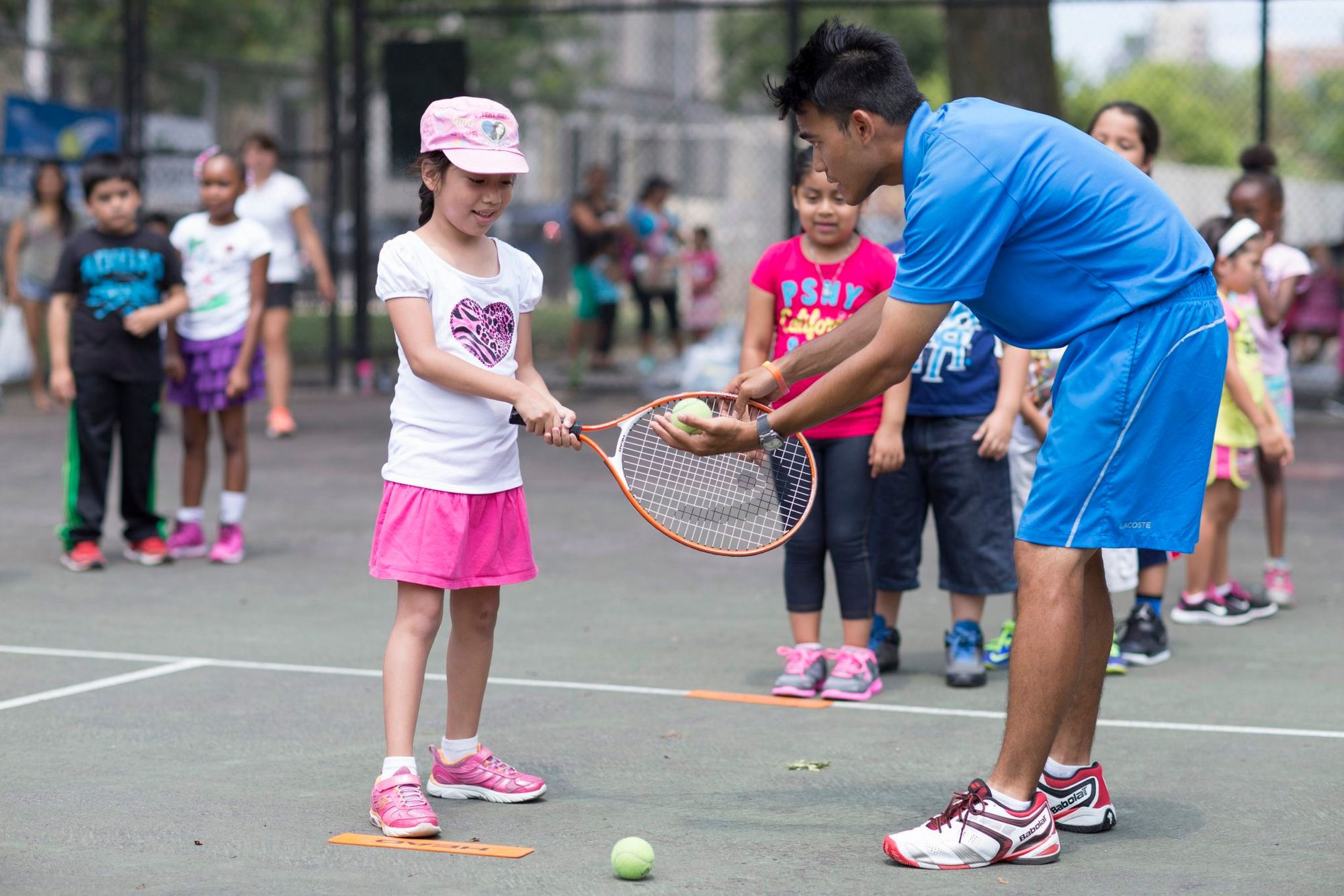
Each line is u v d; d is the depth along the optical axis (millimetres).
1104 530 3506
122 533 8133
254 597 6871
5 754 4453
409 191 24688
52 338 7441
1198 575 6543
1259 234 6367
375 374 16078
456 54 13695
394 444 3928
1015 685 3535
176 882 3385
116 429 8047
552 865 3508
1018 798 3537
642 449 4684
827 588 7176
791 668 5258
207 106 18453
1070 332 3568
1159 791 4125
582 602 6844
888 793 4105
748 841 3697
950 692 5320
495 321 3975
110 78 20094
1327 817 3883
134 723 4809
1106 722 4879
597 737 4672
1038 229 3508
